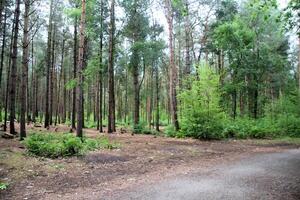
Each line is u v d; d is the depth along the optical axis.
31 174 9.67
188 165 12.06
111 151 14.64
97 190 8.34
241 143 21.09
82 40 17.48
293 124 27.70
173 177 9.86
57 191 8.23
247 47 33.62
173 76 25.88
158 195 7.75
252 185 8.71
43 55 43.69
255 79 35.31
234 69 34.62
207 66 23.45
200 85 22.69
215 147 18.16
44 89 60.19
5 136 16.95
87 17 24.72
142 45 29.80
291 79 44.34
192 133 22.88
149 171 10.84
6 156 11.20
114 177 9.88
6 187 8.31
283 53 41.78
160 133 28.03
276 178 9.62
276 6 9.80
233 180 9.37
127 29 30.66
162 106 63.88
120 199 7.48
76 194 7.96
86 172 10.41
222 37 32.78
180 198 7.47
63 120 44.75
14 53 18.09
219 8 34.69
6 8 24.17
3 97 51.00
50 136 16.28
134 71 32.41
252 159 13.69
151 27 33.59
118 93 54.41
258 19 32.50
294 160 13.40
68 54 45.53
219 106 23.36
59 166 10.86
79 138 15.62
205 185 8.74
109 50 27.30
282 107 31.53
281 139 25.03
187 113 23.05
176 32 37.84
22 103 16.28
